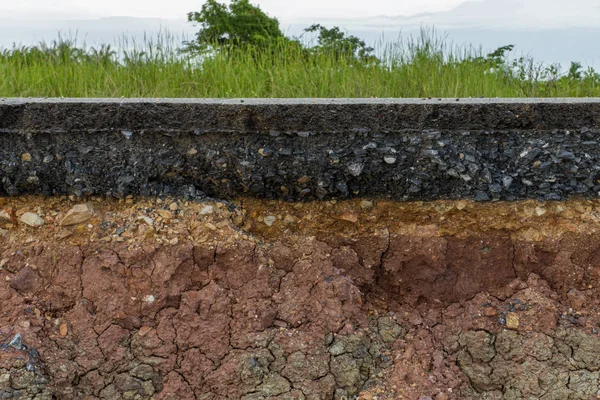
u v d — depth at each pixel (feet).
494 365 5.19
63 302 5.23
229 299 5.24
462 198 5.44
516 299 5.36
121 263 5.26
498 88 8.35
